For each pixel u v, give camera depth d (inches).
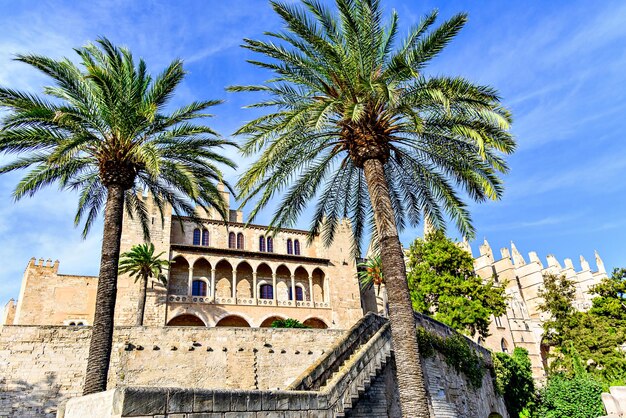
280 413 434.0
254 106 761.0
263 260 2199.8
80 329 970.1
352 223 946.1
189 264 2025.1
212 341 1082.1
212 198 912.9
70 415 374.0
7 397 869.2
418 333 978.7
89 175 903.1
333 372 717.9
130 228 1932.8
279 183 797.9
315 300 2351.1
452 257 1841.8
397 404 774.5
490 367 1371.8
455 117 711.7
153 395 322.3
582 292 4084.6
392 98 563.8
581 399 1464.1
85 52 748.6
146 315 1813.5
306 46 718.5
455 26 661.9
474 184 791.1
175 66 826.2
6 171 826.8
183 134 836.6
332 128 772.0
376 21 704.4
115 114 749.3
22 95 726.5
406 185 878.4
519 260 3853.3
